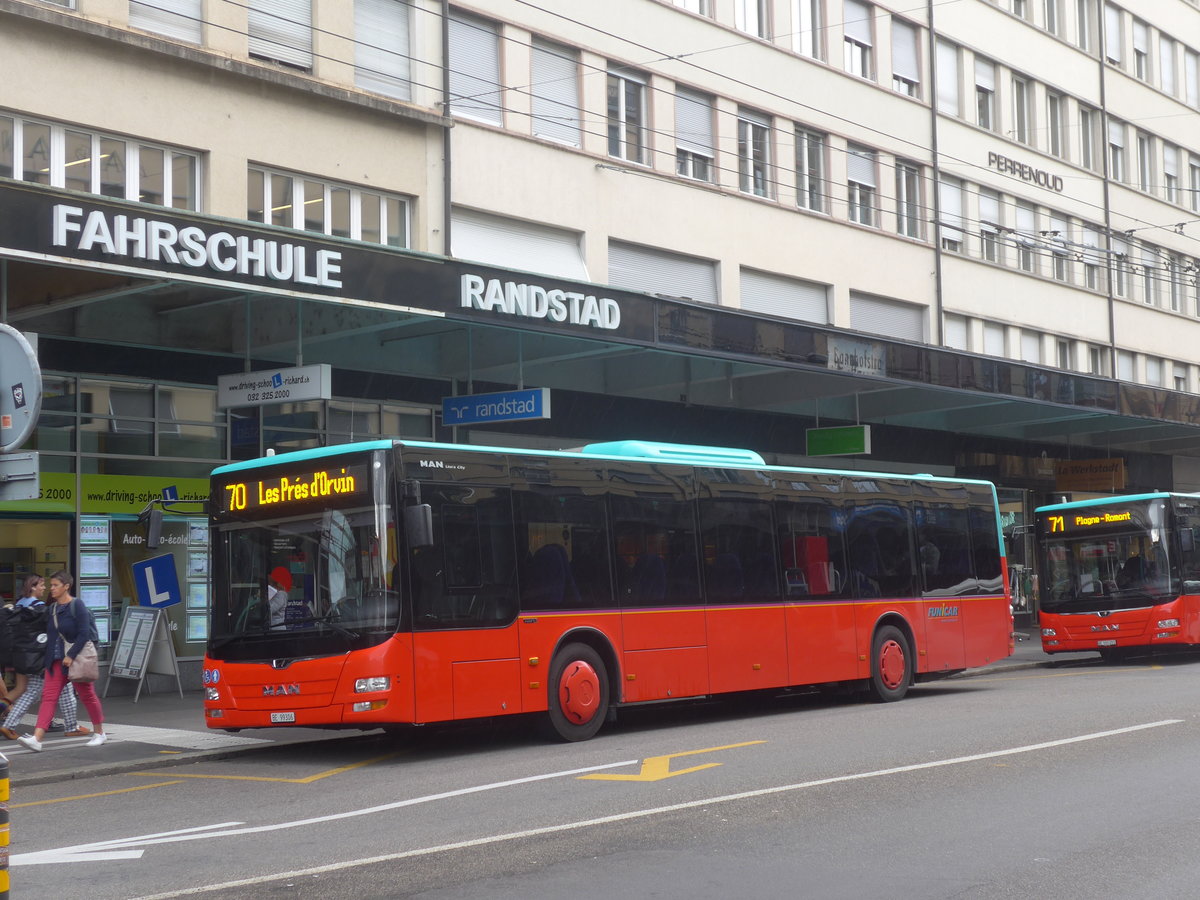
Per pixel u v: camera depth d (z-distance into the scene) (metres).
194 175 18.55
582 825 8.77
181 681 19.38
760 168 28.45
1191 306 44.41
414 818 9.27
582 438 24.84
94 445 18.36
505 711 13.20
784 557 16.64
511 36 23.16
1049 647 25.39
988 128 35.97
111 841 8.84
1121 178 41.56
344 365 21.11
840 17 30.84
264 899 6.92
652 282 25.69
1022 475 35.94
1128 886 7.01
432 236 21.41
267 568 13.07
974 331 34.31
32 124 16.83
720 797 9.77
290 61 19.80
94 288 15.92
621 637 14.47
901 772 10.83
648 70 25.81
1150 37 43.47
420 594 12.61
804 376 26.59
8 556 17.58
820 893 6.91
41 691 14.95
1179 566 24.39
